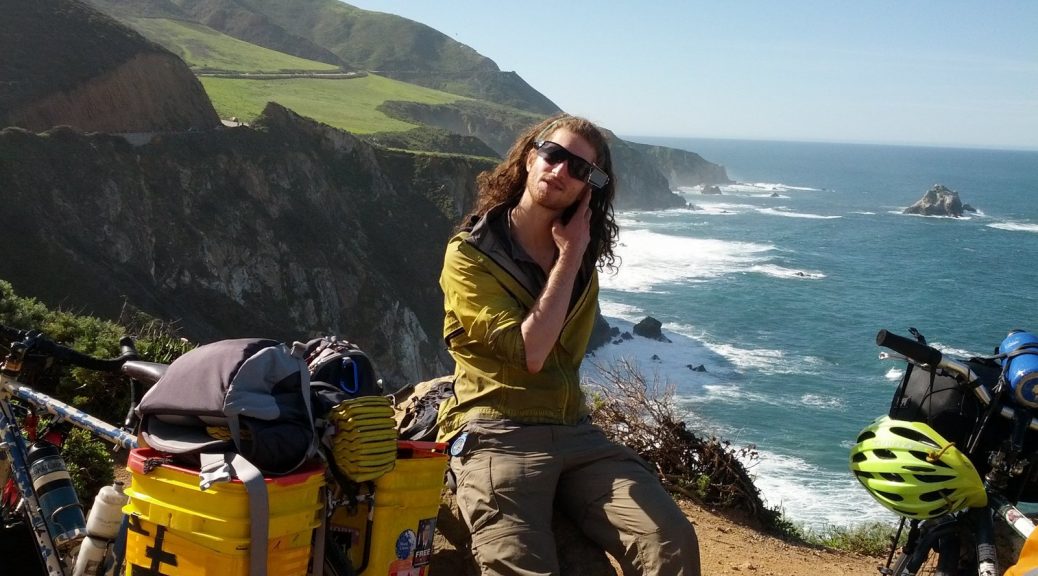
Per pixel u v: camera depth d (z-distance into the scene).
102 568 3.02
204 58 138.38
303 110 106.00
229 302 49.41
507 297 3.33
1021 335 3.18
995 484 3.10
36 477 3.18
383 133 100.50
